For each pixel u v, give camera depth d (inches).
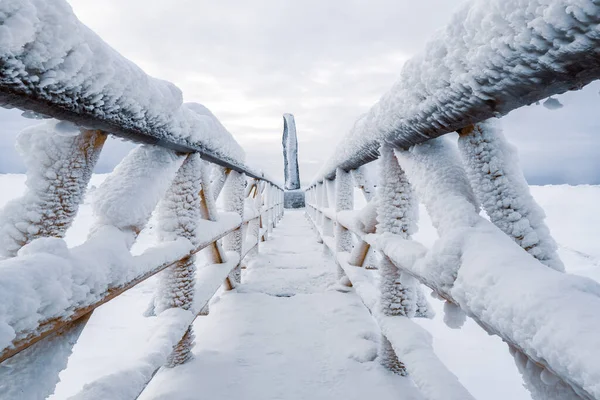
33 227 38.4
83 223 228.1
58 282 30.0
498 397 79.9
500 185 37.3
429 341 59.2
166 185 60.1
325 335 100.8
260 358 87.2
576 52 21.0
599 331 19.0
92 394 39.4
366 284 96.3
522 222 35.7
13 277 26.0
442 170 46.7
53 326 30.5
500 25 24.8
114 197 50.1
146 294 149.6
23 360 33.3
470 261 32.4
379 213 71.2
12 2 21.9
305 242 277.9
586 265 152.6
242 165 133.0
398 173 68.3
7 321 24.3
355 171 137.1
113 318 123.0
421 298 88.6
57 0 25.8
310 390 74.0
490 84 28.7
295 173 738.2
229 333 101.9
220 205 274.1
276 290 145.6
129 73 37.7
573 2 18.9
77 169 40.8
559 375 20.7
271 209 349.4
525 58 24.0
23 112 30.9
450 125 40.3
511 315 24.6
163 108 48.9
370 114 65.4
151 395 70.0
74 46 27.5
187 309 72.9
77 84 29.4
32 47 24.1
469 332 115.2
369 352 87.7
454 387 44.0
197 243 75.3
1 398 31.5
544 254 35.0
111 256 41.3
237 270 150.9
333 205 216.1
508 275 27.3
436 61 34.6
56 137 39.3
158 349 53.7
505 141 38.7
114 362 92.0
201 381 75.2
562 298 22.3
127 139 49.3
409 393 71.8
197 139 69.3
